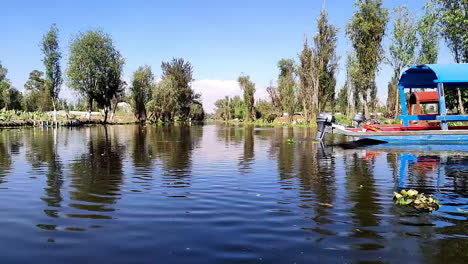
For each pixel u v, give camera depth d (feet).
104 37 165.78
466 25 70.44
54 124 132.26
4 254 11.45
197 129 118.73
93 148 48.57
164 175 26.37
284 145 53.42
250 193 20.13
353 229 13.79
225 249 11.80
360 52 100.48
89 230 13.73
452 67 53.93
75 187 21.81
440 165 31.14
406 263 10.76
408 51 92.53
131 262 10.80
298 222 14.66
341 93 188.85
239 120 250.98
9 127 121.29
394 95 127.24
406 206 17.12
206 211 16.37
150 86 211.82
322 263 10.73
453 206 17.13
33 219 15.14
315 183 23.08
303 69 141.08
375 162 33.40
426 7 76.59
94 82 164.86
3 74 216.95
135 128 126.41
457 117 52.95
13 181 23.79
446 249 11.81
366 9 97.40
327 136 74.49
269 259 11.02
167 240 12.63
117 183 23.17
